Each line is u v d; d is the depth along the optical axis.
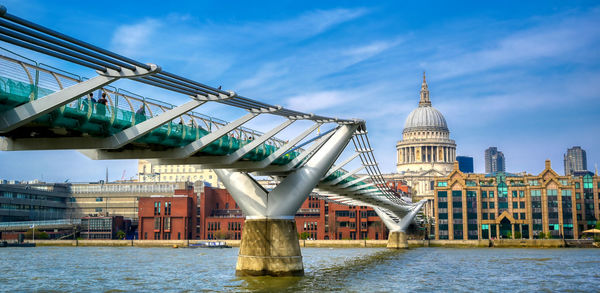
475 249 144.88
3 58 26.91
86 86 27.23
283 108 41.84
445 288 55.22
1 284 58.66
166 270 73.75
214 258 103.00
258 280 53.91
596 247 153.38
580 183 177.62
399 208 128.38
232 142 46.34
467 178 175.88
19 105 27.52
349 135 56.19
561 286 58.44
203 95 33.84
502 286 57.72
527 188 171.88
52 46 22.47
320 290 49.78
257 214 55.62
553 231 169.25
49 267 80.62
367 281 59.16
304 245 170.50
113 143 34.38
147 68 26.38
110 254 120.19
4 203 192.25
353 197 96.25
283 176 58.81
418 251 131.62
